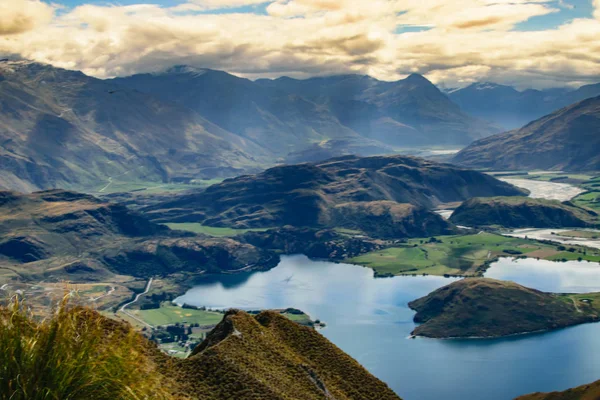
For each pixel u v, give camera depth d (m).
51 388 55.53
